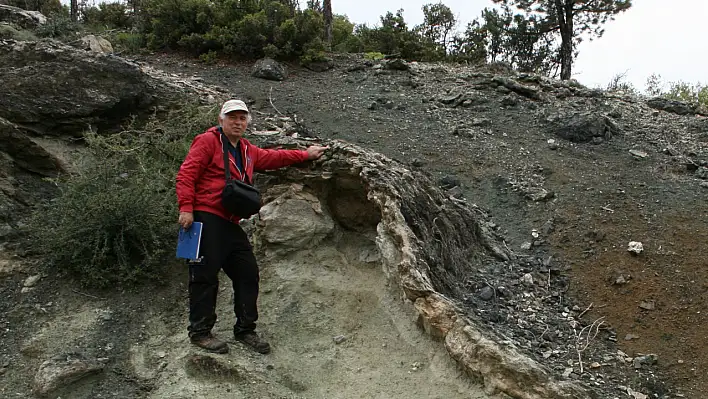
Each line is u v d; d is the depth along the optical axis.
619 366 4.01
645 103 9.30
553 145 7.29
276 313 4.13
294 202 4.64
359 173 4.56
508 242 5.43
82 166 5.29
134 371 3.62
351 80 9.88
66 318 4.05
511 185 6.31
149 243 4.58
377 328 3.96
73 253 4.39
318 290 4.31
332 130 7.45
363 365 3.73
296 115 7.92
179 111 6.29
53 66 6.14
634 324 4.43
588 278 4.91
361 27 16.64
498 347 3.28
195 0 11.05
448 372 3.50
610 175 6.51
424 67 10.89
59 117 5.95
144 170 4.95
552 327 4.30
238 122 3.72
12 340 3.84
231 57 10.75
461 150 7.11
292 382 3.57
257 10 11.18
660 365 4.06
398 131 7.60
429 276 3.89
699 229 5.38
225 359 3.58
